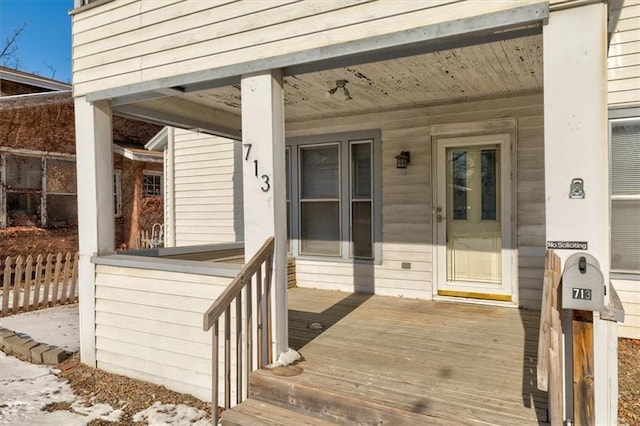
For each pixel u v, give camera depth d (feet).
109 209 15.06
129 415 11.57
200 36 12.22
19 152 31.09
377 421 8.57
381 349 11.79
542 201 15.25
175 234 28.07
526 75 13.00
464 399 8.72
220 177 26.08
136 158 40.52
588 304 7.22
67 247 33.47
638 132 14.23
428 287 17.44
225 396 10.04
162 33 12.94
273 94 11.14
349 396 8.96
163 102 16.08
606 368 7.76
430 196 17.21
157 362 13.35
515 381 9.57
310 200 20.34
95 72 14.47
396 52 9.97
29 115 31.55
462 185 16.76
